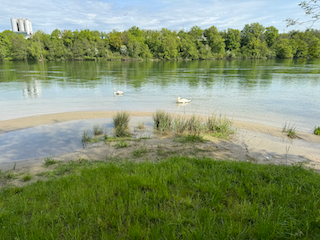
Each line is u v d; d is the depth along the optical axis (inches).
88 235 126.5
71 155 346.9
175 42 4323.3
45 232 127.0
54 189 188.2
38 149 374.0
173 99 813.9
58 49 4033.0
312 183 187.8
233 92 959.0
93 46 4173.2
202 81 1311.5
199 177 198.5
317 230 127.0
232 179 193.6
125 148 371.6
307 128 505.0
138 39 4621.1
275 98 831.7
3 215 146.6
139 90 1004.6
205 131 474.6
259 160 325.7
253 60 4087.1
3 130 463.8
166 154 334.0
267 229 122.8
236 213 142.1
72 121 531.2
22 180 250.1
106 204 153.2
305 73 1740.9
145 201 157.3
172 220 134.3
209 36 4697.3
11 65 2689.5
